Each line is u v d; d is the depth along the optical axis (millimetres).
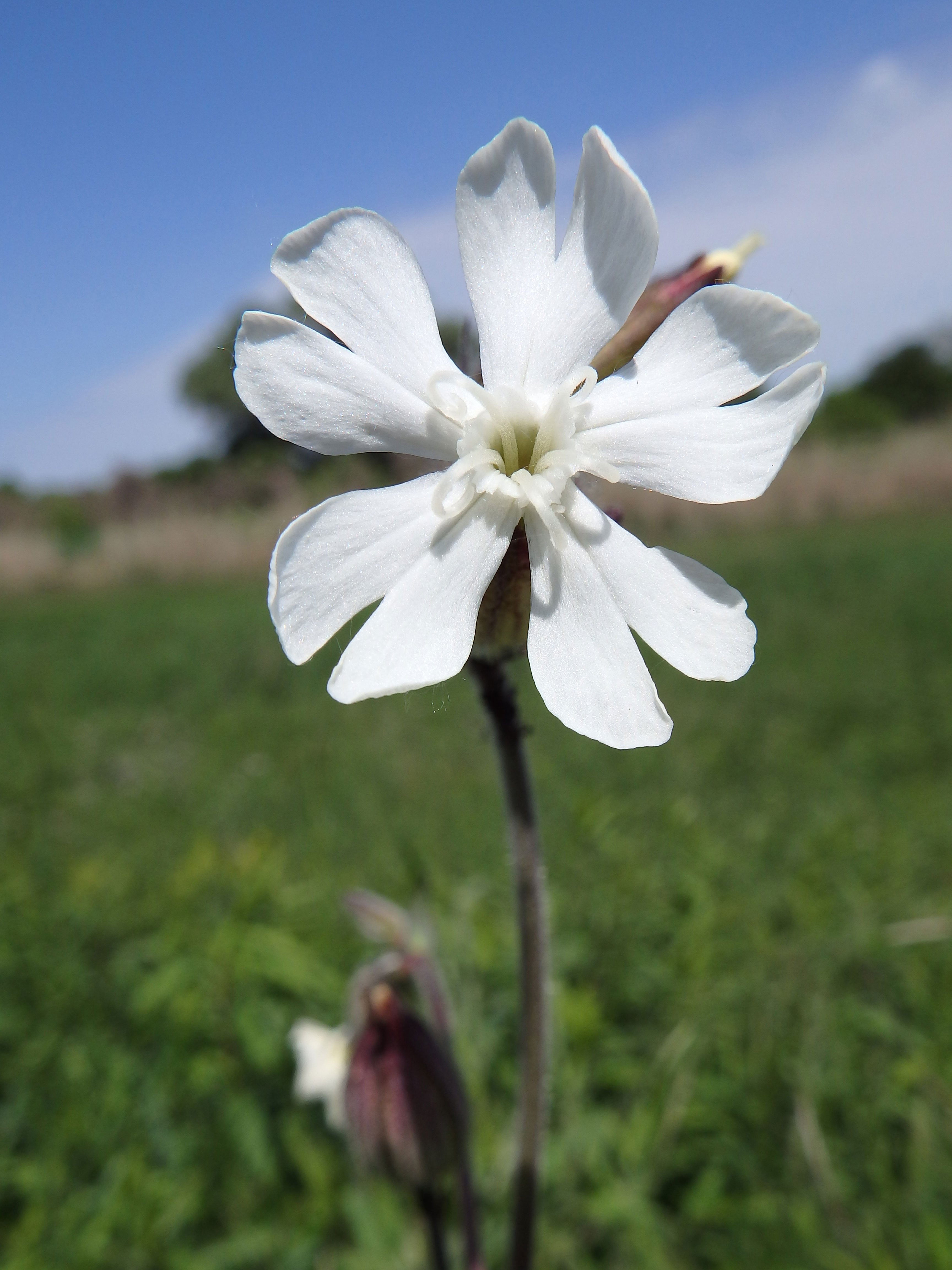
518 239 48
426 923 74
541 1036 55
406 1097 57
